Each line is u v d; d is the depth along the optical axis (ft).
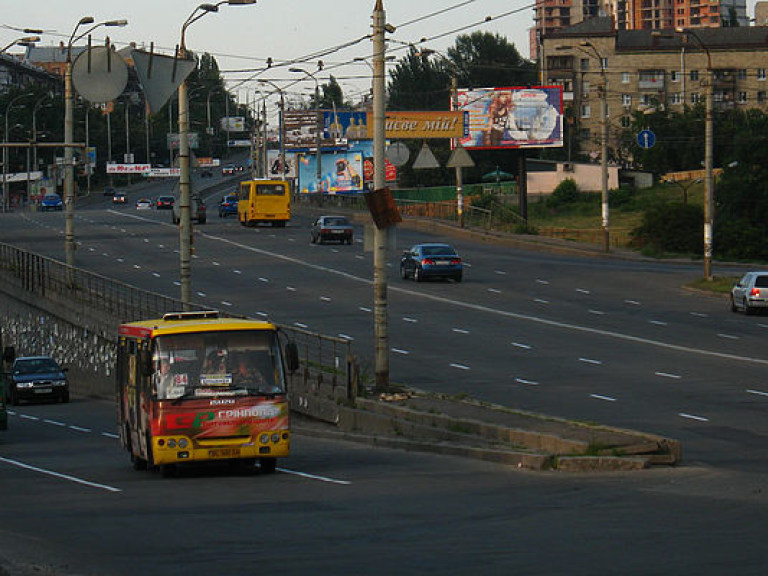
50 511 79.87
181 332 103.91
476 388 162.20
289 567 55.21
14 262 311.47
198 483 97.14
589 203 590.55
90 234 447.83
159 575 54.24
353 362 149.89
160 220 524.11
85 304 257.55
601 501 77.92
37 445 143.23
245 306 263.29
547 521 68.90
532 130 491.72
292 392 166.30
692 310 253.44
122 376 119.55
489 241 422.00
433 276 302.66
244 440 102.94
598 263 357.00
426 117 454.81
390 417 136.26
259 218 472.85
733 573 50.78
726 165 472.44
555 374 174.09
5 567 57.62
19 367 229.45
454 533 65.10
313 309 257.55
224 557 58.70
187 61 155.53
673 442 101.91
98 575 55.01
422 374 176.55
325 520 71.67
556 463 99.04
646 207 568.82
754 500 76.59
